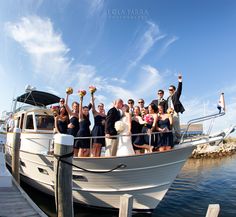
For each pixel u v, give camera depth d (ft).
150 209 19.60
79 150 20.07
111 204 19.70
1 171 20.70
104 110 20.98
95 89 19.34
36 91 29.76
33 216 13.32
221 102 18.81
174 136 19.79
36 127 26.32
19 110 32.73
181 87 19.67
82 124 19.85
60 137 11.95
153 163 18.02
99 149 19.63
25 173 26.05
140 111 20.84
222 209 24.98
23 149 26.66
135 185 18.69
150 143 18.28
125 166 17.81
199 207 25.40
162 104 19.57
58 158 11.89
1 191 18.19
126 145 18.40
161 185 19.24
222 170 55.31
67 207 11.78
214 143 19.52
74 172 19.61
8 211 13.98
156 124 18.83
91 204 20.48
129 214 11.77
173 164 18.93
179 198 29.22
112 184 18.84
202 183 39.04
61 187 11.80
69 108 20.77
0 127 43.75
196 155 88.07
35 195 25.31
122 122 18.28
